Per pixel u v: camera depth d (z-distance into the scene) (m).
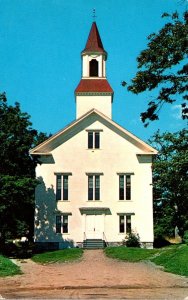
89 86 53.78
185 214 52.28
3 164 41.69
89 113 49.06
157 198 54.53
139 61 18.89
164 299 17.14
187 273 26.19
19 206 41.66
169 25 18.67
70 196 47.72
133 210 47.56
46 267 32.53
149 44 18.75
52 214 47.28
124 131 48.78
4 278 25.55
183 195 49.62
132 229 47.22
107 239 46.97
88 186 48.06
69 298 17.59
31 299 17.36
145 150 48.75
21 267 31.98
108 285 22.17
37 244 46.72
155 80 18.70
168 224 55.97
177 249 34.69
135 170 48.38
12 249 46.09
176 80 18.53
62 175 48.09
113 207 47.59
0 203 39.25
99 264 33.38
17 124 42.28
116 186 48.03
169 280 23.73
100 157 48.56
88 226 47.25
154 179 51.28
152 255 35.97
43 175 47.91
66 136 48.84
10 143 41.25
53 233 46.97
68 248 45.72
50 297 17.97
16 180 40.38
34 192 47.56
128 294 18.73
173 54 18.31
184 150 34.97
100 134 49.03
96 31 57.19
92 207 47.38
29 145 43.34
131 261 34.31
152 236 46.97
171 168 45.91
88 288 21.11
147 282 23.08
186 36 18.12
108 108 53.25
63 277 25.95
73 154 48.50
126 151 48.72
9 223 42.00
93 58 55.03
